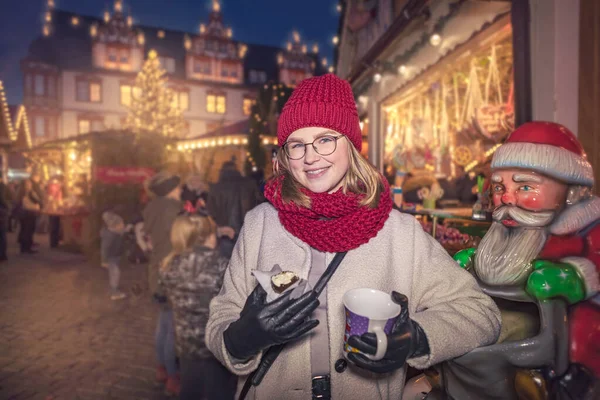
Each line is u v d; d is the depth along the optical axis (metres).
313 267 1.30
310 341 1.24
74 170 12.66
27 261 9.48
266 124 10.63
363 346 0.93
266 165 10.59
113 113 38.31
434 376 1.57
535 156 1.41
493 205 1.58
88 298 6.23
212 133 15.08
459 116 5.57
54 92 36.69
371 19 7.66
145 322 5.14
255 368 1.12
